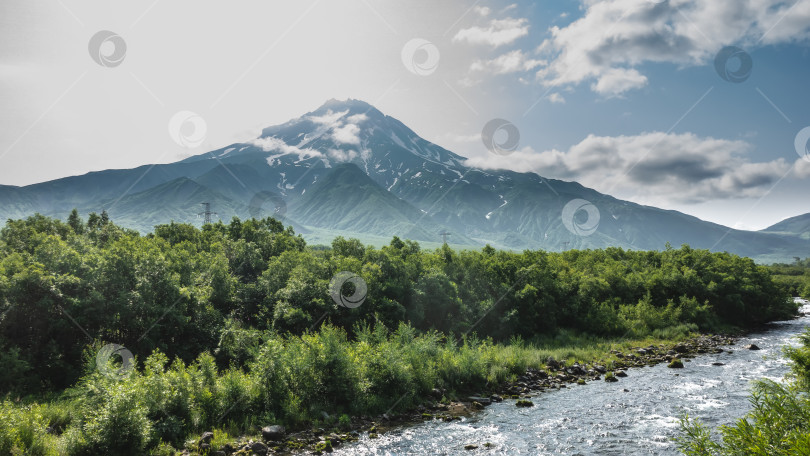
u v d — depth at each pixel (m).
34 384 30.70
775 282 89.50
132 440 21.64
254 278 57.41
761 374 39.38
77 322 34.06
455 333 52.16
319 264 52.72
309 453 23.61
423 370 34.72
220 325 41.31
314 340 31.97
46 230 60.34
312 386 30.17
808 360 14.44
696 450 9.75
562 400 33.03
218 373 35.41
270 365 29.81
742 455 8.88
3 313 32.12
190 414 25.72
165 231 72.69
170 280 40.16
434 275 55.00
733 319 75.25
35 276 33.78
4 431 20.52
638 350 50.53
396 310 47.94
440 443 24.98
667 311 67.50
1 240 49.03
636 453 23.05
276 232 77.38
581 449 23.78
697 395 33.31
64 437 21.66
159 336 37.34
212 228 78.44
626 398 33.00
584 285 69.25
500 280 63.03
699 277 79.69
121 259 39.75
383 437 25.95
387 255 56.25
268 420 27.05
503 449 24.03
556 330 60.69
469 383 36.31
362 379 31.86
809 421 9.04
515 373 39.38
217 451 23.09
